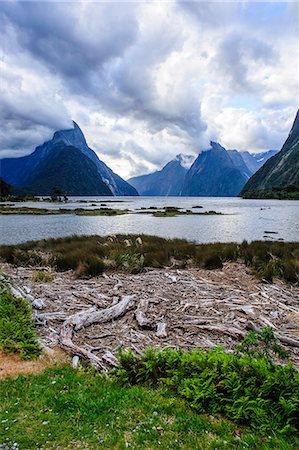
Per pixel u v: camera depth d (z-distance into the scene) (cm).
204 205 9362
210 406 366
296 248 1574
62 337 587
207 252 1370
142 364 452
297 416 336
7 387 412
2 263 1334
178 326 648
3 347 523
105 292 870
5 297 747
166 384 418
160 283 961
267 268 1074
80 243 1647
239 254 1403
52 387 413
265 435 323
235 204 9862
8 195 12850
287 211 6259
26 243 1836
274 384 363
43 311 729
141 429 328
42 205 9050
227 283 995
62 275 1095
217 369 407
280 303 791
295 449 306
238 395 362
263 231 3155
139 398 386
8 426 332
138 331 634
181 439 314
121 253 1270
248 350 518
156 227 3538
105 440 312
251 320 680
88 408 363
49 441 311
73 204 10162
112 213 5662
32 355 510
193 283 973
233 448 303
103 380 443
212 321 670
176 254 1458
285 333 618
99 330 638
